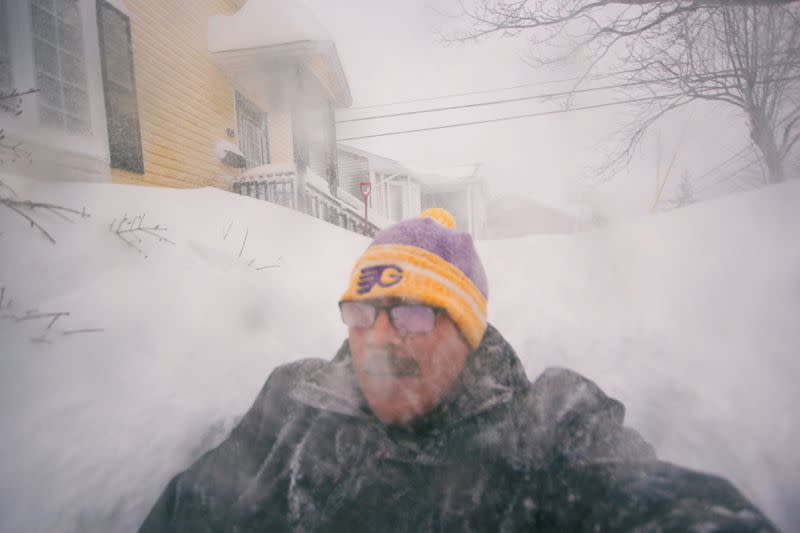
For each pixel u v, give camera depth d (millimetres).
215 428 1655
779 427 1298
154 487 1396
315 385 1100
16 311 1931
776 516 1102
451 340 917
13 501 1249
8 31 3584
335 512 941
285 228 4227
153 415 1619
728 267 2240
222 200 4566
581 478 791
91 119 4512
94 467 1390
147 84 5656
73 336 1897
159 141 5855
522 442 877
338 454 1005
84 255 2479
